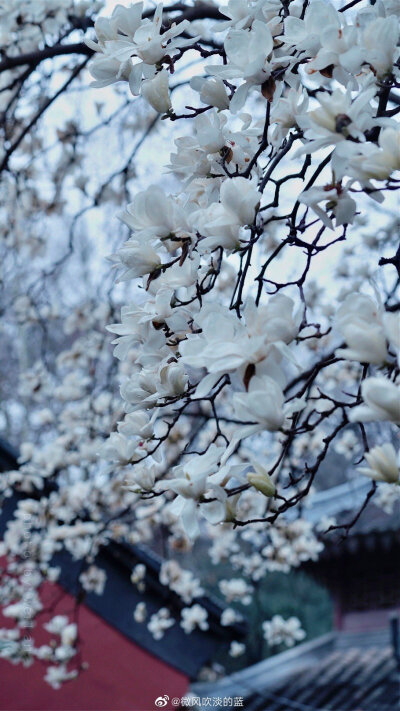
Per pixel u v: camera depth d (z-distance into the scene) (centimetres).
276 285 143
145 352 143
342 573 717
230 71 135
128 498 444
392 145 109
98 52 161
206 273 151
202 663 487
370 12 132
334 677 730
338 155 114
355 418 98
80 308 475
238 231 130
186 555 1273
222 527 455
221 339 111
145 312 143
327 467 1067
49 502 437
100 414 441
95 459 433
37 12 317
